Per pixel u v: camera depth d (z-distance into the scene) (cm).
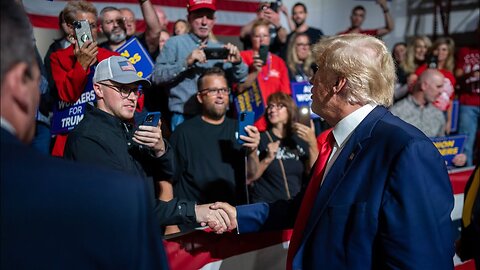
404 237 132
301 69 432
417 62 555
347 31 611
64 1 391
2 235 79
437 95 350
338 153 153
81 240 80
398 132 140
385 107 154
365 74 145
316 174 161
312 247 146
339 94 149
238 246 210
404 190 133
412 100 359
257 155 265
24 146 85
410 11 701
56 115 269
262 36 382
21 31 85
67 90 256
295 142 287
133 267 81
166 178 209
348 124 150
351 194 141
